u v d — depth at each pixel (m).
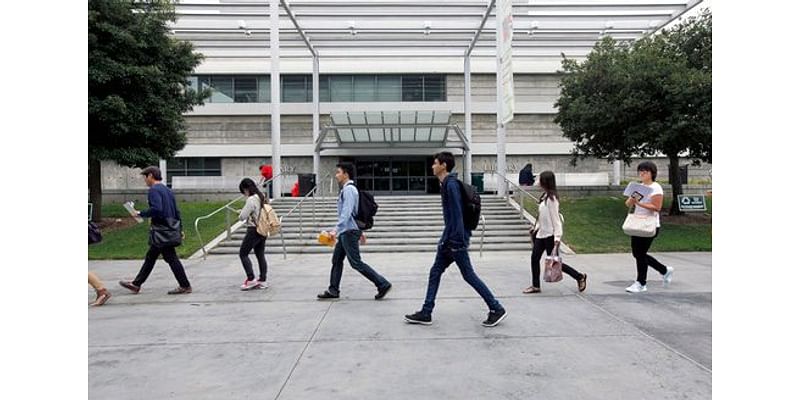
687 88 13.11
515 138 30.66
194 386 3.87
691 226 14.80
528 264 10.26
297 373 4.11
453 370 4.12
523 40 22.41
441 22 20.56
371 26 20.47
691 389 3.68
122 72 13.45
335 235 6.88
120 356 4.59
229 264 10.77
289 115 29.86
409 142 27.30
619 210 16.84
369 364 4.29
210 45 23.28
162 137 15.35
